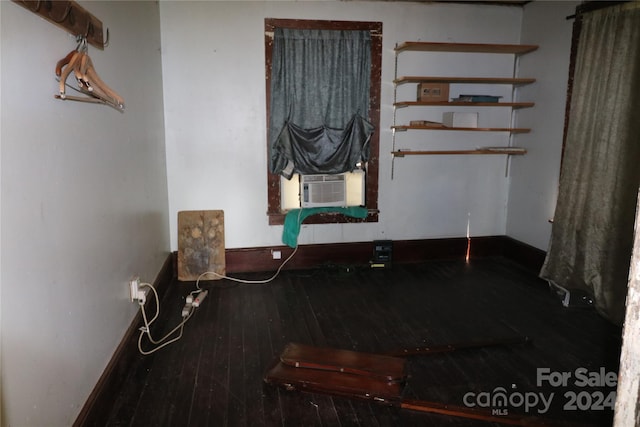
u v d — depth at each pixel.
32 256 1.31
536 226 4.02
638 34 2.78
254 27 3.73
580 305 3.21
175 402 2.06
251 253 4.03
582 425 1.89
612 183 2.97
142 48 2.93
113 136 2.19
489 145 4.30
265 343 2.66
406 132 4.13
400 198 4.23
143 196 2.85
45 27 1.44
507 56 4.17
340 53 3.82
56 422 1.45
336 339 2.72
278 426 1.90
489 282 3.77
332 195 3.99
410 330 2.85
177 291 3.57
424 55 4.03
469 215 4.40
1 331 1.13
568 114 3.53
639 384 0.60
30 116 1.33
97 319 1.88
